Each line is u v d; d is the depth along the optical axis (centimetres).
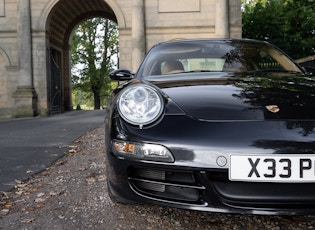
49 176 416
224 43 420
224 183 213
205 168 208
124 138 230
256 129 210
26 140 746
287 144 202
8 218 281
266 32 2311
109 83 4300
